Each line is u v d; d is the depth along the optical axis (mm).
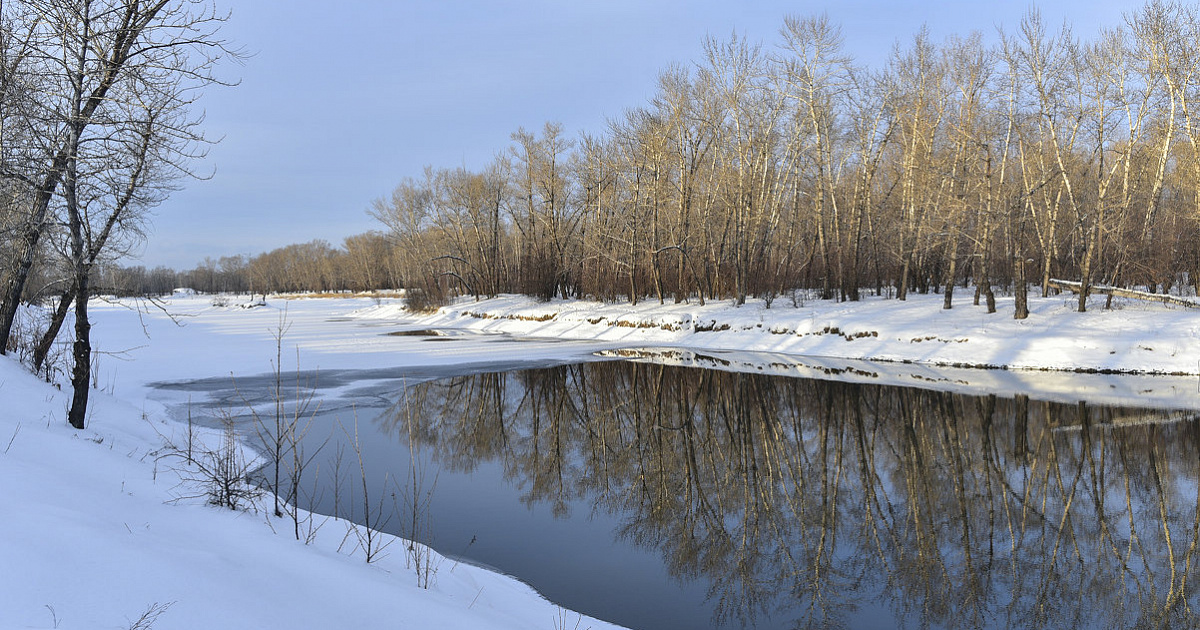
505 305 45969
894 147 35469
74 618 3268
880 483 11023
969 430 14258
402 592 5363
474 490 10789
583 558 8164
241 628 3695
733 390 19516
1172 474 11102
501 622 5457
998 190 25641
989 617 6836
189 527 5785
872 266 37812
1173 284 31172
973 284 39062
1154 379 18734
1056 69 25484
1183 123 25141
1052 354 21344
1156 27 23828
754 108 33281
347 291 115188
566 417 16516
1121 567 7910
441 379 21969
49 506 4738
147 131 10203
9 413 8742
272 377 21578
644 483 11180
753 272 35344
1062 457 12180
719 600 7145
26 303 15453
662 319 33531
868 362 24031
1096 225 24328
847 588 7449
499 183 51562
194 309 83250
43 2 9648
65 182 9633
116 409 13008
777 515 9695
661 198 36500
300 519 7684
